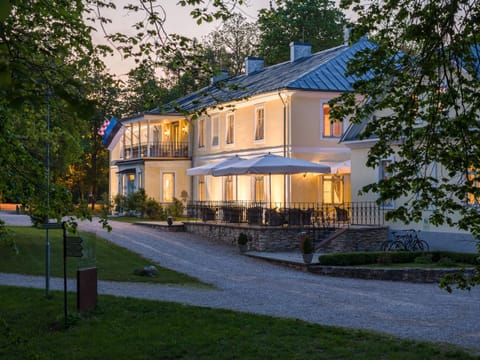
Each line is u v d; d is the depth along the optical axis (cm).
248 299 1512
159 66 949
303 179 3169
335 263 2103
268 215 2627
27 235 2589
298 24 4903
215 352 1003
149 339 1087
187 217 3703
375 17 856
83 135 1212
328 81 3216
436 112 838
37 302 1405
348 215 2725
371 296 1591
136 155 4525
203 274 1962
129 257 2262
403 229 2480
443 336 1112
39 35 863
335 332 1115
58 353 1019
